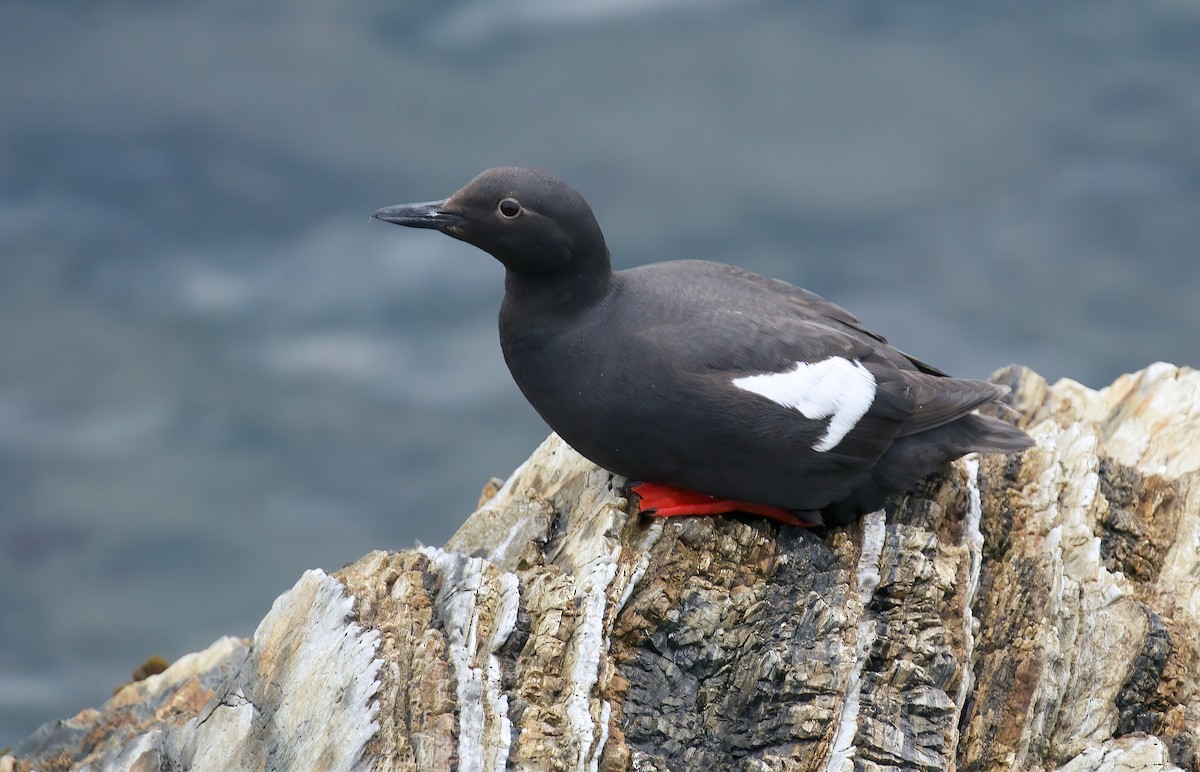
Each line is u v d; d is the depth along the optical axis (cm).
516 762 623
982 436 767
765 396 699
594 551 705
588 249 715
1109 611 774
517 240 710
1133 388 934
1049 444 832
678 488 744
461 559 703
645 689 674
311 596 689
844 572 715
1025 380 941
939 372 802
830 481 728
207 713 698
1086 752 728
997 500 795
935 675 695
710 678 681
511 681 659
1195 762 748
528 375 735
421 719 631
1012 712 732
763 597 699
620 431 712
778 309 749
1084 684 757
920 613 714
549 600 681
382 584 693
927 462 754
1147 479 852
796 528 751
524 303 732
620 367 706
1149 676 761
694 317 721
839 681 671
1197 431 885
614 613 680
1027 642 746
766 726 668
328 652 663
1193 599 812
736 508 740
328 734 635
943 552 741
